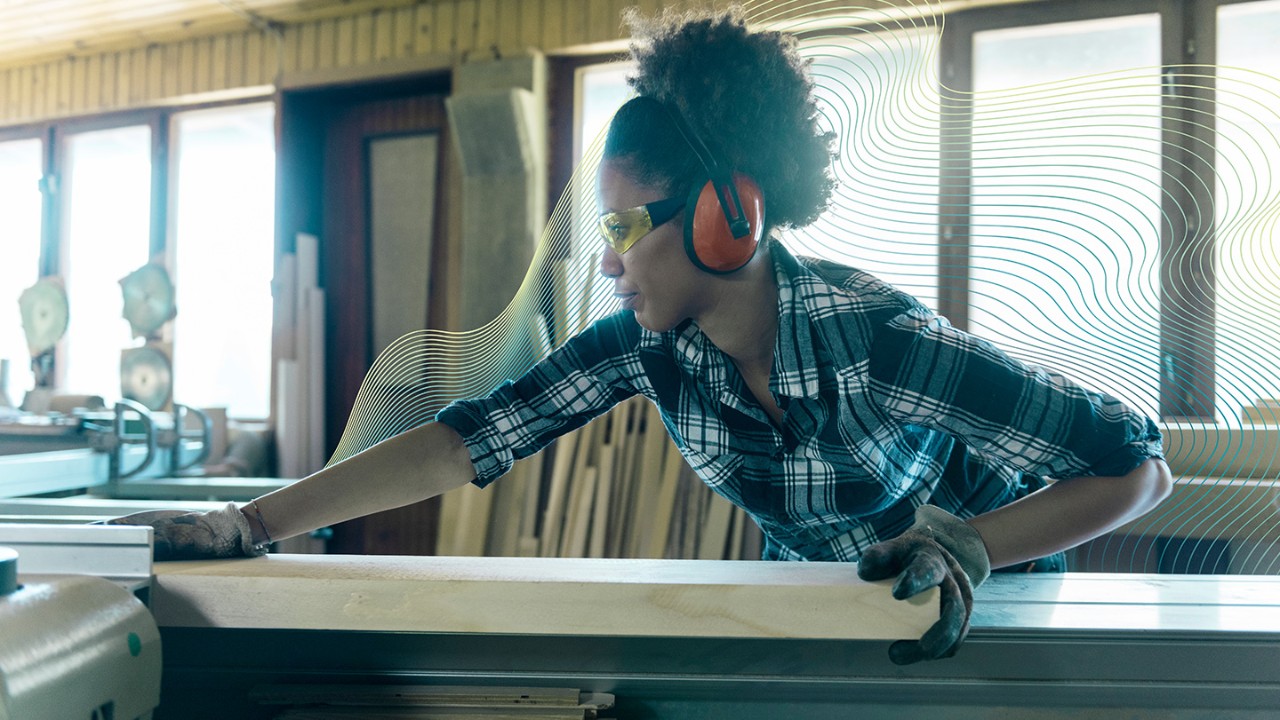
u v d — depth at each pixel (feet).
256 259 16.33
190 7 15.70
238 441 14.67
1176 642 2.59
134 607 2.28
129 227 17.58
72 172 18.10
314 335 15.37
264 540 3.11
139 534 2.62
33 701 1.82
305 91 15.46
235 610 2.65
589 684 2.73
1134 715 2.62
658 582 2.53
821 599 2.47
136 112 17.28
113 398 17.70
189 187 16.99
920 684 2.64
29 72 18.20
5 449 9.60
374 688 2.76
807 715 2.71
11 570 2.05
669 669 2.71
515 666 2.75
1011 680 2.62
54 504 5.52
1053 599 2.96
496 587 2.56
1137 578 3.33
